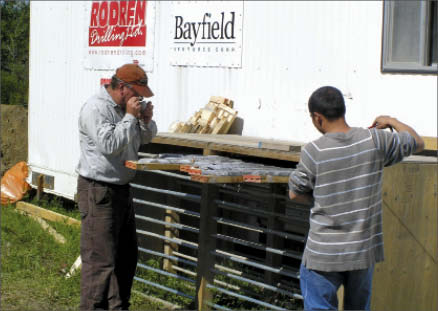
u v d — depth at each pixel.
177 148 6.46
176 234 6.43
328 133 3.83
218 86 6.61
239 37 6.40
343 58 5.57
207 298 5.30
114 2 7.69
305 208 5.43
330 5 5.65
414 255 4.68
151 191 6.32
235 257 5.40
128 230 5.16
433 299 4.84
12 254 6.84
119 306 4.91
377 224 3.84
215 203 5.32
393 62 5.26
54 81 8.70
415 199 4.63
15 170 9.48
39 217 8.30
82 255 4.99
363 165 3.75
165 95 7.16
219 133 6.31
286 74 6.01
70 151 8.48
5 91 16.56
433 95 5.04
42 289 5.96
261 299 5.65
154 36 7.24
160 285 5.69
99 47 7.94
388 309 4.55
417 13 5.13
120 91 4.83
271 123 6.15
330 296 3.84
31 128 9.18
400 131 3.96
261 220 6.27
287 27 5.99
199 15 6.75
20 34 16.70
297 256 4.77
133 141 4.91
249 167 4.75
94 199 4.85
